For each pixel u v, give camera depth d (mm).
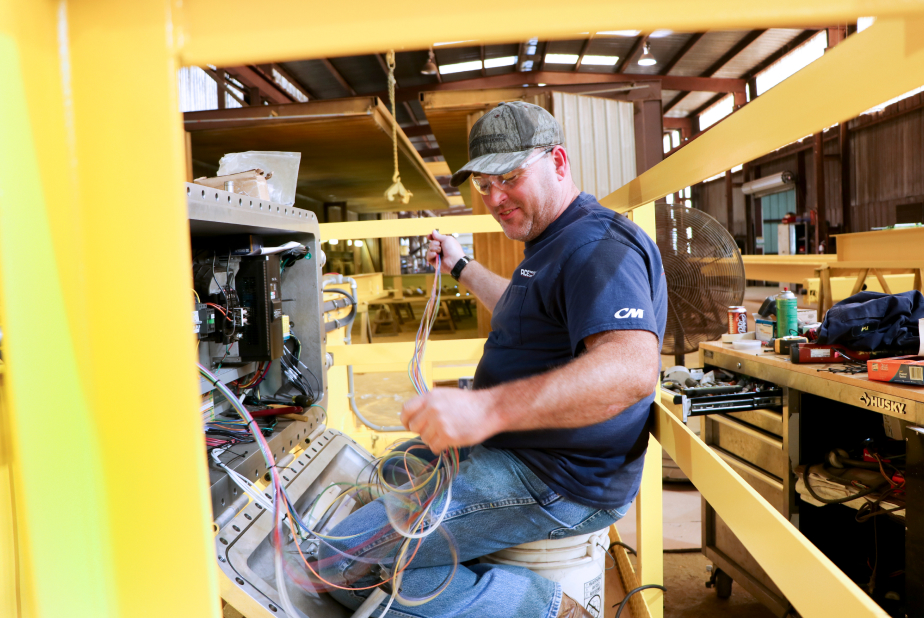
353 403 2316
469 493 1112
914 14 330
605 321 971
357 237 2234
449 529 1103
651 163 6344
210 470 1067
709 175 816
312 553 1211
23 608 685
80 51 361
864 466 1479
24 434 380
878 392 1298
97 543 405
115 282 381
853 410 1629
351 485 1411
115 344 387
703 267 1914
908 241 4516
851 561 1671
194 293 1225
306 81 10930
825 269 2920
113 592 411
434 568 1109
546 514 1132
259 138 6383
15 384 375
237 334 1329
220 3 350
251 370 1499
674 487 2670
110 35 358
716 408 1664
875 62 415
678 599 1766
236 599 889
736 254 1896
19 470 384
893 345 1551
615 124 6305
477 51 10758
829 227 13859
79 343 385
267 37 348
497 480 1119
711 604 1735
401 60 10625
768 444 1762
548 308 1159
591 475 1129
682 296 1931
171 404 389
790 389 1615
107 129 367
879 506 1436
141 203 372
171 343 384
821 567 552
